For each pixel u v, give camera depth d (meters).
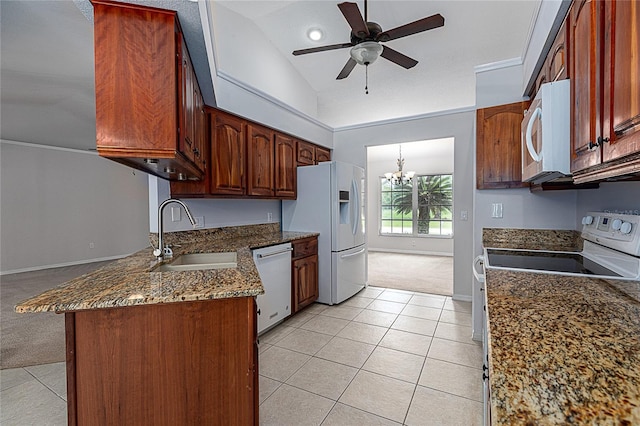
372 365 2.28
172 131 1.46
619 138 0.84
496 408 0.51
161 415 1.22
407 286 4.50
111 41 1.41
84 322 1.17
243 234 3.36
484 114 2.58
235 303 1.28
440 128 3.95
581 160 1.13
